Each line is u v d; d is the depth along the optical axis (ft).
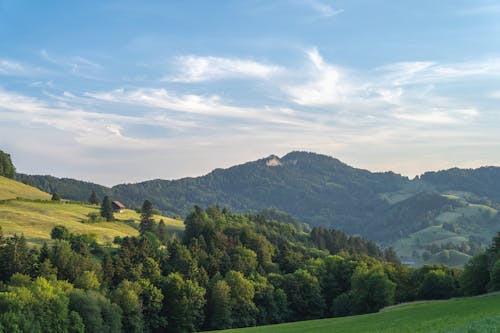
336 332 223.30
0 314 270.46
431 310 258.37
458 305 259.39
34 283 313.94
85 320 310.86
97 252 516.32
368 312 415.03
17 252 395.34
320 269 513.45
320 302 468.34
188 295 393.70
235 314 423.23
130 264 438.40
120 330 336.49
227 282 432.25
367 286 412.98
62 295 306.96
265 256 593.42
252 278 472.44
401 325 211.00
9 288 304.50
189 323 389.60
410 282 506.89
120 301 353.72
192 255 517.55
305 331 248.11
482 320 163.12
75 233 593.01
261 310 439.63
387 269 506.48
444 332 151.23
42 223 631.15
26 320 274.57
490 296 296.30
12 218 633.20
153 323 376.68
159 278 411.75
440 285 438.81
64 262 398.83
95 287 375.04
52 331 289.33
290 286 472.03
